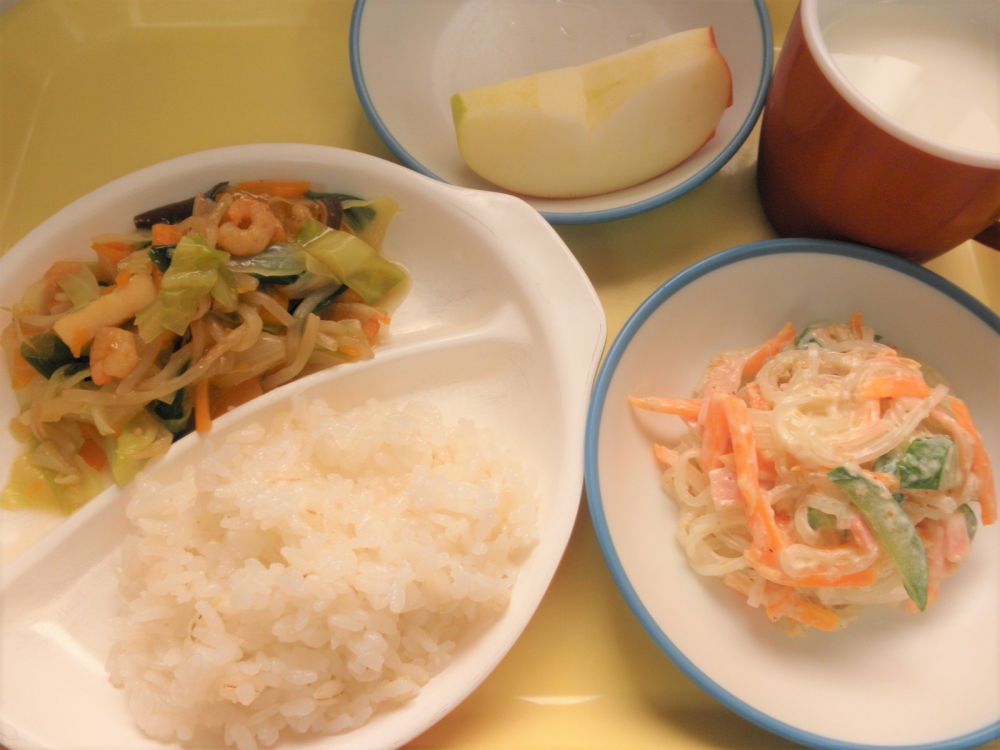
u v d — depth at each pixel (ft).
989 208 0.70
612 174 0.84
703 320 0.78
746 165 0.91
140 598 0.68
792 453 0.68
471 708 0.70
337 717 0.65
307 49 0.94
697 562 0.72
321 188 0.81
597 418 0.69
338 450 0.72
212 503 0.68
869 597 0.69
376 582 0.65
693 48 0.82
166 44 0.93
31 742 0.63
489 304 0.80
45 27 0.92
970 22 0.76
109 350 0.70
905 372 0.70
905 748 0.61
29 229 0.85
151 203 0.78
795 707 0.66
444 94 0.91
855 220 0.76
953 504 0.67
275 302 0.75
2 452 0.74
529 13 0.94
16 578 0.68
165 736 0.65
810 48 0.69
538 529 0.70
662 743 0.68
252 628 0.66
